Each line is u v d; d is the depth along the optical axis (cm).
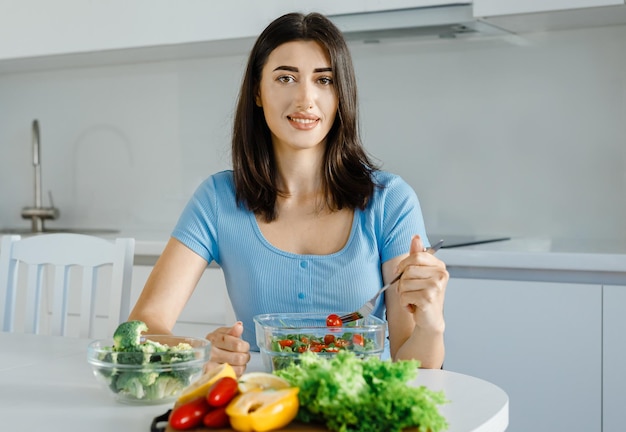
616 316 220
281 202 172
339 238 168
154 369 118
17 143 372
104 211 358
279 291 166
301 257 166
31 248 211
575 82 279
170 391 120
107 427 110
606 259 223
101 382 121
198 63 336
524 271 235
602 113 276
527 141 287
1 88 374
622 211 274
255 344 169
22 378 138
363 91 310
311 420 100
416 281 136
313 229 170
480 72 293
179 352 120
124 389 118
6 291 212
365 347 127
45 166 367
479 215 295
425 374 136
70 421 113
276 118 164
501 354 233
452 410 114
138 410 118
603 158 276
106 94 354
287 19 166
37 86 367
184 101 340
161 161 346
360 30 274
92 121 358
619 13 251
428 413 93
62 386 133
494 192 292
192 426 98
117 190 355
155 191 348
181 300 169
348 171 170
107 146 356
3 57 330
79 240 205
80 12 315
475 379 132
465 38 294
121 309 197
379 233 169
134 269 293
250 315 169
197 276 173
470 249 243
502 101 290
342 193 168
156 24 302
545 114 284
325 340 128
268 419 94
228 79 332
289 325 142
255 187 171
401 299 139
